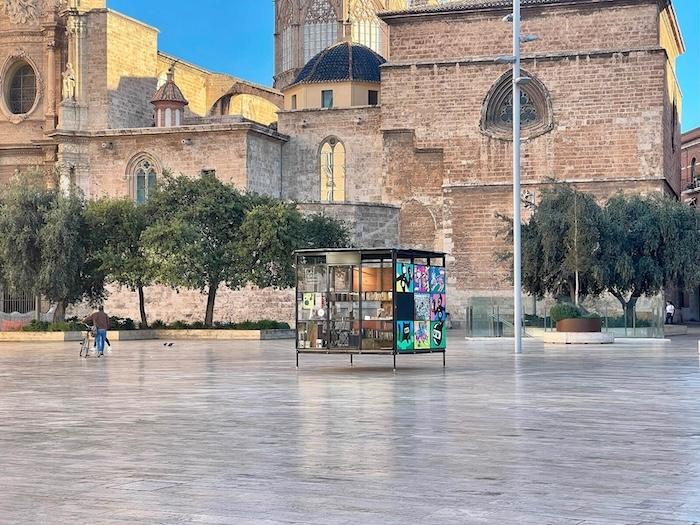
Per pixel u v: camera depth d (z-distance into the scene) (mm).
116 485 11086
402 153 79188
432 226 78625
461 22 78125
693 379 25578
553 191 60219
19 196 62656
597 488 10766
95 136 82688
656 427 15781
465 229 76938
